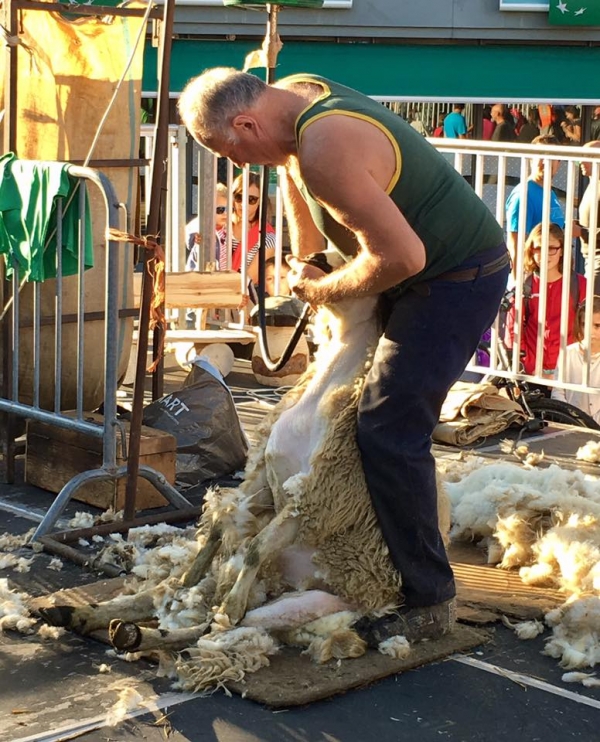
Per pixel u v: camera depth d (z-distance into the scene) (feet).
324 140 10.91
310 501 11.84
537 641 12.52
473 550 15.53
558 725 10.66
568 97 43.34
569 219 22.15
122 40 18.31
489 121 46.29
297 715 10.70
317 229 13.52
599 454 19.90
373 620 12.00
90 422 17.04
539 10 42.24
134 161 18.57
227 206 27.94
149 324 15.46
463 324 11.77
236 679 11.12
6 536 15.23
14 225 16.56
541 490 15.90
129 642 11.23
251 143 11.57
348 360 12.30
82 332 16.10
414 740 10.32
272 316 24.32
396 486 11.72
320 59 42.24
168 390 23.72
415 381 11.59
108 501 16.52
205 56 41.32
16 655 11.85
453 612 12.43
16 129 17.39
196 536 13.69
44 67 17.74
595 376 23.65
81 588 13.39
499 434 21.58
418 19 42.19
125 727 10.42
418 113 46.60
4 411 17.79
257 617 11.78
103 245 18.48
